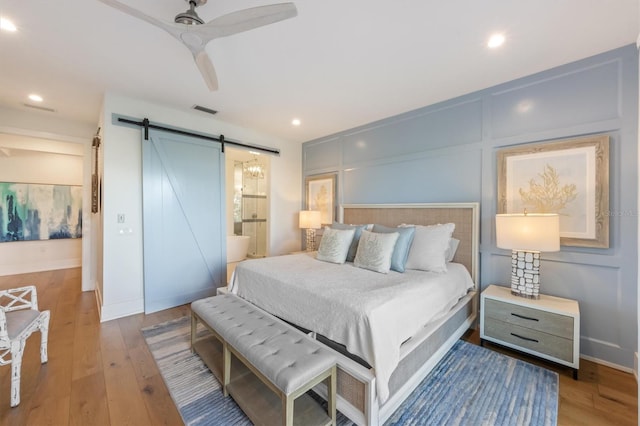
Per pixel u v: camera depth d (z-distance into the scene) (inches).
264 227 270.8
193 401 67.2
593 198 85.1
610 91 83.0
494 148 106.3
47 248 203.6
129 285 122.0
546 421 61.0
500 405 65.7
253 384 70.9
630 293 80.3
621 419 61.9
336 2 63.2
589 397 69.0
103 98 115.6
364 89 110.4
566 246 90.5
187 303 137.6
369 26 72.1
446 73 97.2
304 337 67.2
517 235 85.3
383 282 83.8
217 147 148.8
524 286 90.4
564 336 78.0
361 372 59.1
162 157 128.6
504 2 63.1
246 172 269.1
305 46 81.4
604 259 84.2
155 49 82.6
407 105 126.5
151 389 71.5
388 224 138.3
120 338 99.4
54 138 145.1
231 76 100.0
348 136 164.1
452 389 71.4
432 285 84.1
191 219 138.7
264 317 78.7
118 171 118.0
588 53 84.4
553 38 76.8
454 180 117.4
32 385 72.2
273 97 118.8
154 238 126.6
